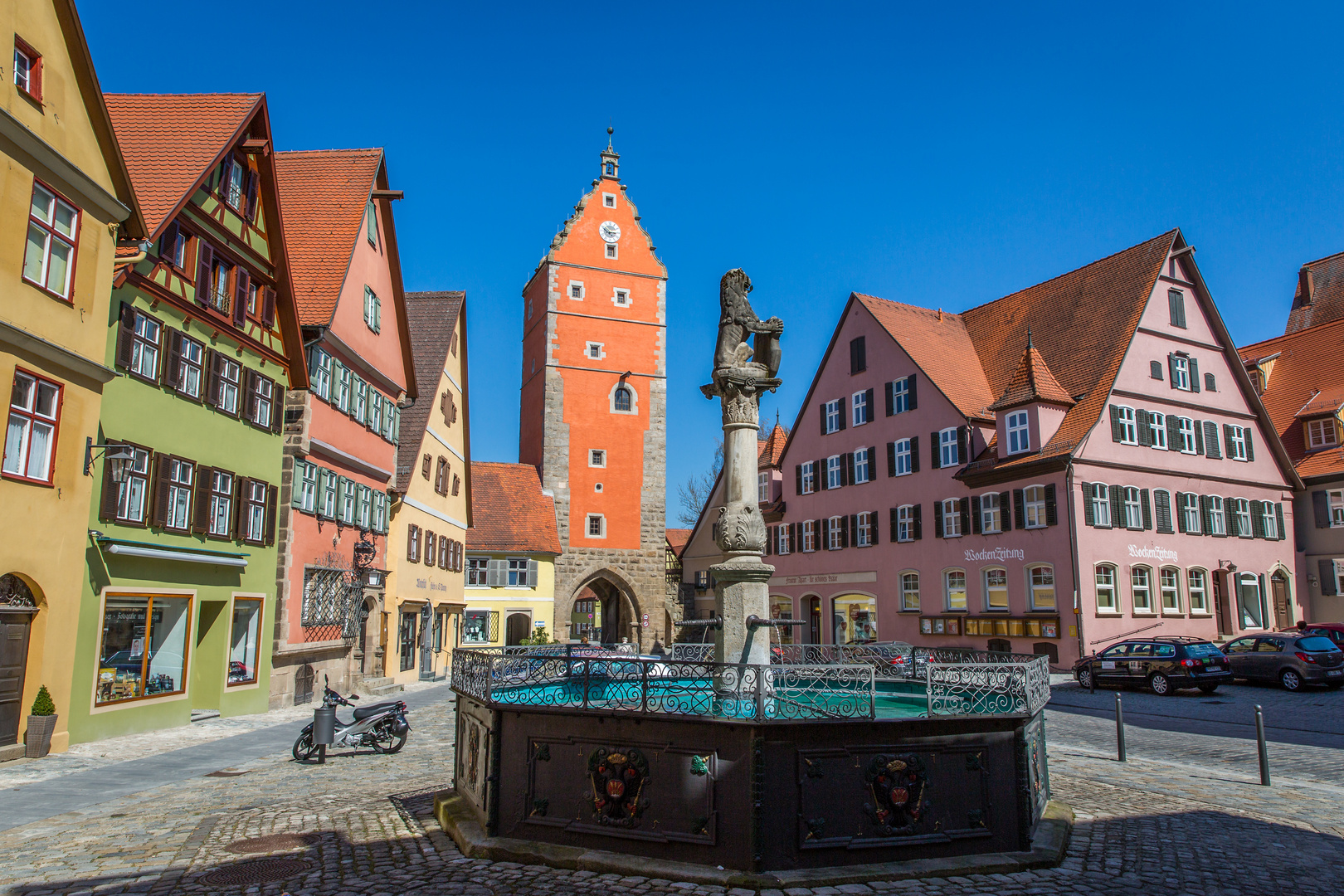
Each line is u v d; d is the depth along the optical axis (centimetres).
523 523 4734
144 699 1681
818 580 4372
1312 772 1326
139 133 1883
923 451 3797
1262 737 1223
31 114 1353
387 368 2858
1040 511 3225
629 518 5244
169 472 1727
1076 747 1562
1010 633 3256
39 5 1378
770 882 698
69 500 1452
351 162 2725
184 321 1791
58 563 1430
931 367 3847
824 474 4412
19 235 1334
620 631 5509
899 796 755
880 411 4062
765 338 1102
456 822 880
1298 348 4219
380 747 1534
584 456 5234
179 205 1702
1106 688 2545
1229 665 2397
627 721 780
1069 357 3584
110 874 776
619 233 5528
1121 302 3547
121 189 1555
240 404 1984
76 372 1463
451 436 3794
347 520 2523
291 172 2714
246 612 2033
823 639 4322
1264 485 3659
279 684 2161
